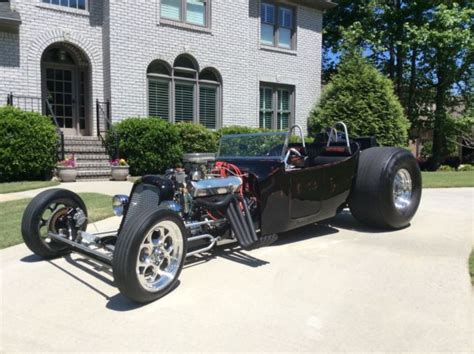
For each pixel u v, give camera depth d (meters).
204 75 13.41
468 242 4.69
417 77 19.64
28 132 9.39
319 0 15.62
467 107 20.16
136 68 11.84
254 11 14.41
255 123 14.62
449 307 2.98
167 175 3.99
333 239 4.89
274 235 4.31
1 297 3.23
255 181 4.21
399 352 2.40
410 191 5.43
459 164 22.05
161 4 12.32
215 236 4.04
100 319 2.86
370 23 19.30
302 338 2.57
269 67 14.87
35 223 4.00
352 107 14.15
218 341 2.54
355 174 5.17
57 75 12.03
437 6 18.00
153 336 2.61
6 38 10.54
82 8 11.75
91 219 5.64
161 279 3.21
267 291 3.31
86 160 10.89
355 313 2.90
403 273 3.67
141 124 10.80
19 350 2.46
